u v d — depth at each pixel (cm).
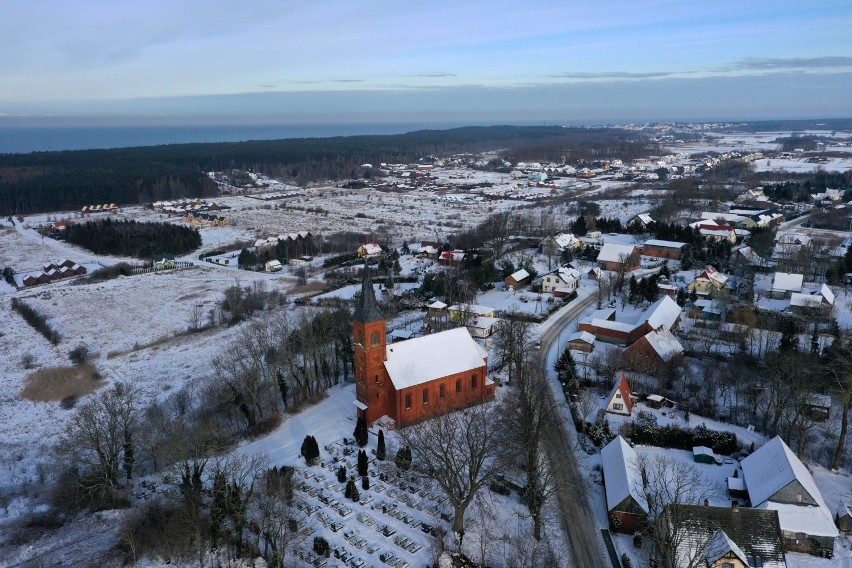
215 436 9600
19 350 15525
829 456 9194
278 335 12938
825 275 17138
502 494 8538
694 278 17475
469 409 10588
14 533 7794
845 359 10325
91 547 7388
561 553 7406
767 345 11969
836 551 7300
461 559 7131
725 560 6650
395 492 8475
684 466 8975
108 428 9556
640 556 7312
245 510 7331
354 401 10900
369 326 9675
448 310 15112
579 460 9331
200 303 18725
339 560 7194
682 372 11894
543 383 10869
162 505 8094
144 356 14838
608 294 16975
